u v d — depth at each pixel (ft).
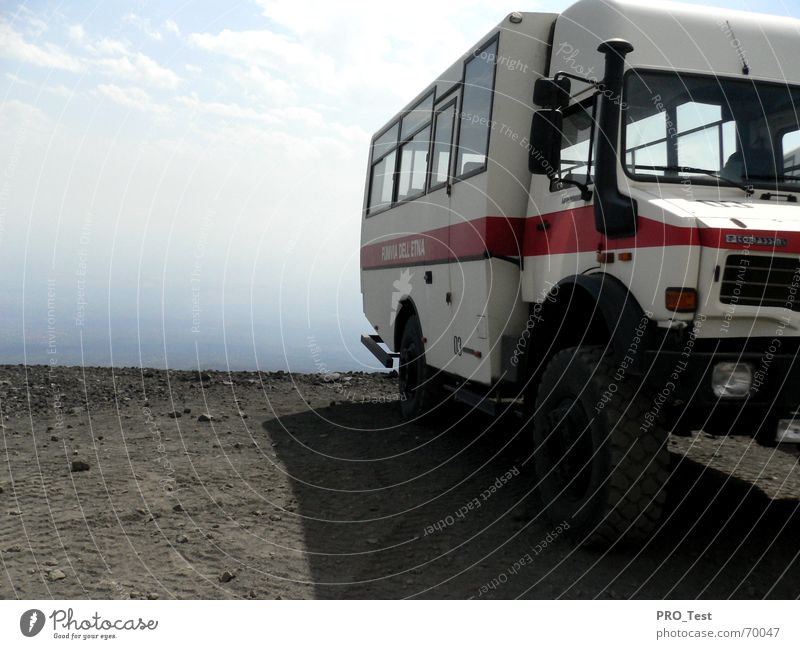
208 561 13.44
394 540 14.79
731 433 13.64
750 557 13.62
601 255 15.10
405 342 27.14
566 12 18.33
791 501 16.83
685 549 14.05
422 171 25.90
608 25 16.12
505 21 19.21
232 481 18.56
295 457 21.21
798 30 16.85
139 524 15.25
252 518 15.88
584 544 13.87
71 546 13.98
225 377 35.04
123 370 36.14
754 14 16.76
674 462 20.31
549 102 15.07
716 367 12.38
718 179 15.05
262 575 12.89
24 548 13.87
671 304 12.73
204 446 22.11
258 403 29.58
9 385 31.63
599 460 13.44
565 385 14.71
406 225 27.68
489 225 19.26
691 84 15.55
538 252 18.39
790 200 14.99
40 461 20.07
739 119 15.66
